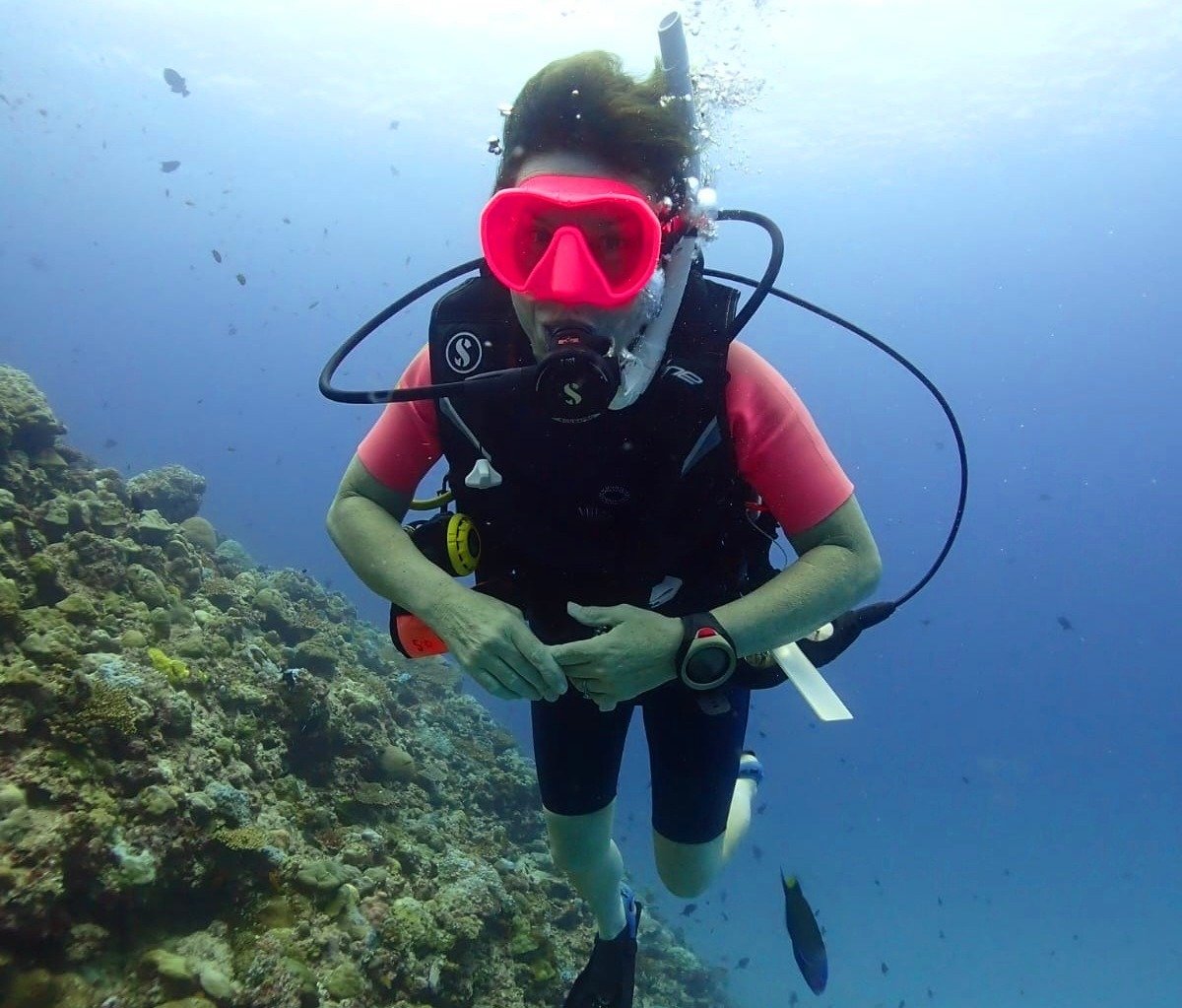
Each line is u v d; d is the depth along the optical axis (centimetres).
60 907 264
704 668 176
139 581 491
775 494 203
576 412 181
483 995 428
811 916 379
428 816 554
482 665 177
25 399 620
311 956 329
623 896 357
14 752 290
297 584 896
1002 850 2812
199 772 346
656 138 188
